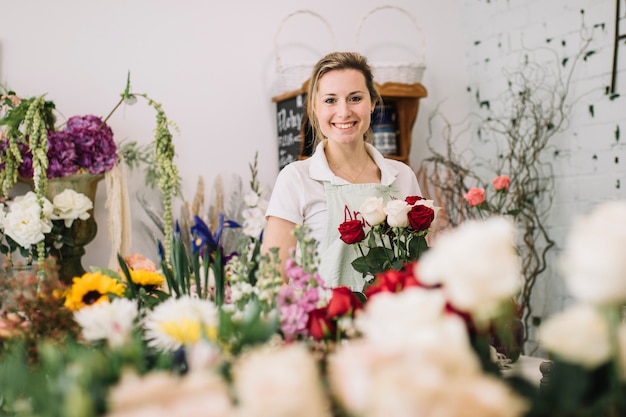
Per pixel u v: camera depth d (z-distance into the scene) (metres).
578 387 0.69
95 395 0.67
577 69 3.65
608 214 0.63
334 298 0.94
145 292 1.52
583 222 0.64
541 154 3.87
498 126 4.10
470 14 4.27
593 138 3.58
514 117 3.99
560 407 0.70
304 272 1.23
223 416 0.59
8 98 2.86
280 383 0.58
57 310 1.14
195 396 0.61
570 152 3.70
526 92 3.91
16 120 2.72
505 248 0.66
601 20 3.52
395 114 3.79
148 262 2.79
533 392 0.72
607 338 0.66
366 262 1.78
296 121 3.51
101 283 1.41
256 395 0.58
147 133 3.46
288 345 0.92
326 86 2.30
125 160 3.30
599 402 0.69
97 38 3.38
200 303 0.98
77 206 2.82
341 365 0.61
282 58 3.79
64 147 2.77
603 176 3.53
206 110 3.60
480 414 0.53
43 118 2.77
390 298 0.70
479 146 4.25
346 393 0.60
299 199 2.27
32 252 2.79
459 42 4.31
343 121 2.29
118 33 3.42
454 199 4.09
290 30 3.82
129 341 0.81
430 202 1.83
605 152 3.52
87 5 3.36
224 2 3.66
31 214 2.68
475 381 0.56
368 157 2.45
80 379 0.70
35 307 1.14
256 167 3.70
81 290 1.39
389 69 3.62
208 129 3.59
